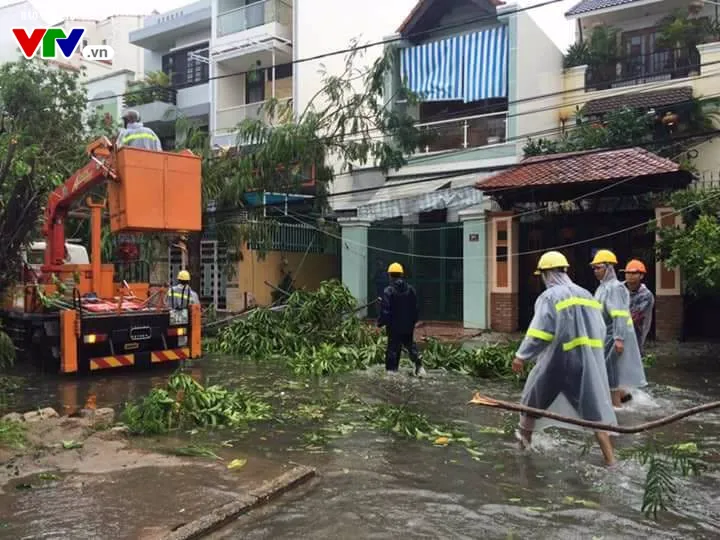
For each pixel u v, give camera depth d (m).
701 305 14.18
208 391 7.67
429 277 17.33
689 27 17.41
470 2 18.14
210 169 16.31
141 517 4.21
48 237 11.12
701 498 4.76
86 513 4.28
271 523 4.27
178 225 9.73
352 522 4.30
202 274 22.25
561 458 5.75
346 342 12.59
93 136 18.55
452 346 11.59
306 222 19.66
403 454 5.92
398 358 10.53
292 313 13.26
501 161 17.12
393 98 17.77
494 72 17.27
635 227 13.59
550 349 5.77
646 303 8.91
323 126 16.55
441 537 4.07
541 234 15.80
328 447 6.16
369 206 17.14
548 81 18.48
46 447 5.81
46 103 17.36
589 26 19.98
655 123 16.03
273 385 9.44
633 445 6.20
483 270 15.83
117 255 13.84
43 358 10.68
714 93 16.38
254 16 23.11
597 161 14.13
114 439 6.24
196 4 26.00
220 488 4.77
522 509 4.54
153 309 10.73
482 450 6.04
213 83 23.95
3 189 9.56
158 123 25.48
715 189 12.72
